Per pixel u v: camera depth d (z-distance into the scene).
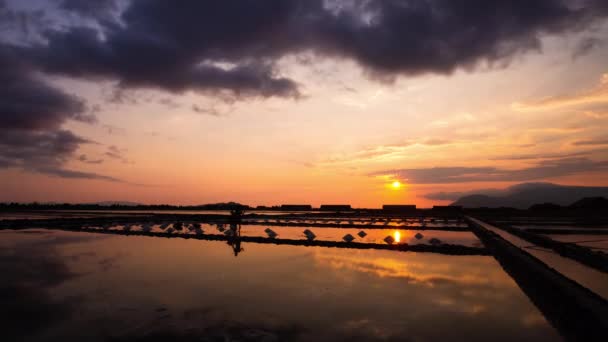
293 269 9.02
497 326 5.01
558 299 6.08
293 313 5.58
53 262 10.12
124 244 14.37
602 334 4.30
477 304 6.03
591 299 5.76
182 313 5.62
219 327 5.03
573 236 16.78
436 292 6.79
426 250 12.51
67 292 6.87
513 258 10.02
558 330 4.84
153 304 6.08
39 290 7.02
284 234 19.06
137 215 43.50
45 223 25.50
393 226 23.92
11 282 7.67
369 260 10.43
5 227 22.56
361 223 28.25
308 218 36.78
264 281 7.71
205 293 6.77
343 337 4.64
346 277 8.14
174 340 4.58
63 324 5.18
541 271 8.06
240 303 6.11
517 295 6.56
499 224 23.03
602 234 17.73
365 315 5.49
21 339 4.65
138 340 4.59
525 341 4.47
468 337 4.61
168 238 16.78
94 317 5.46
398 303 6.08
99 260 10.47
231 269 9.09
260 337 4.66
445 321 5.21
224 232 19.91
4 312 5.70
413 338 4.58
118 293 6.79
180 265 9.60
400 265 9.59
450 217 38.72
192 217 36.09
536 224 24.39
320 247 13.55
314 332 4.80
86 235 18.08
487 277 8.13
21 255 11.41
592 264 9.17
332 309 5.78
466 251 12.22
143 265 9.63
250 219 34.59
